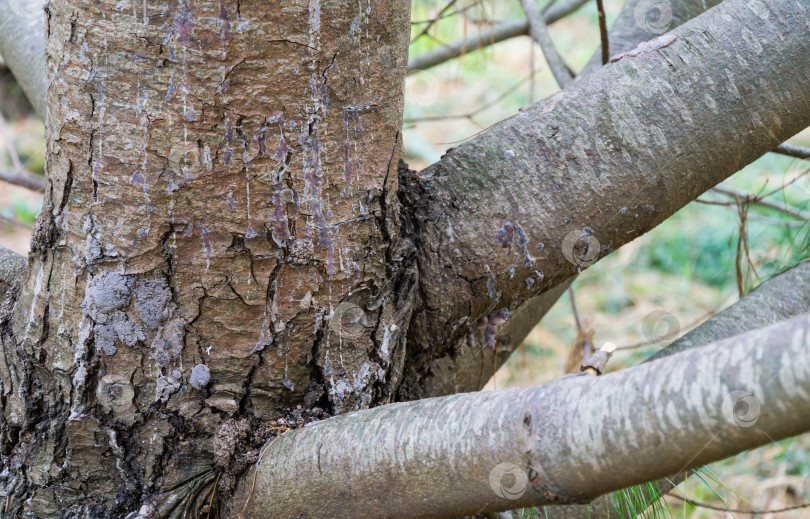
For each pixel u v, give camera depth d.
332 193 1.90
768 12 1.98
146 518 1.93
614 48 2.33
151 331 1.91
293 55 1.85
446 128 7.20
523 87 7.72
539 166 1.97
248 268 1.90
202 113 1.85
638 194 1.97
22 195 6.41
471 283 1.99
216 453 1.92
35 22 2.34
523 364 3.16
